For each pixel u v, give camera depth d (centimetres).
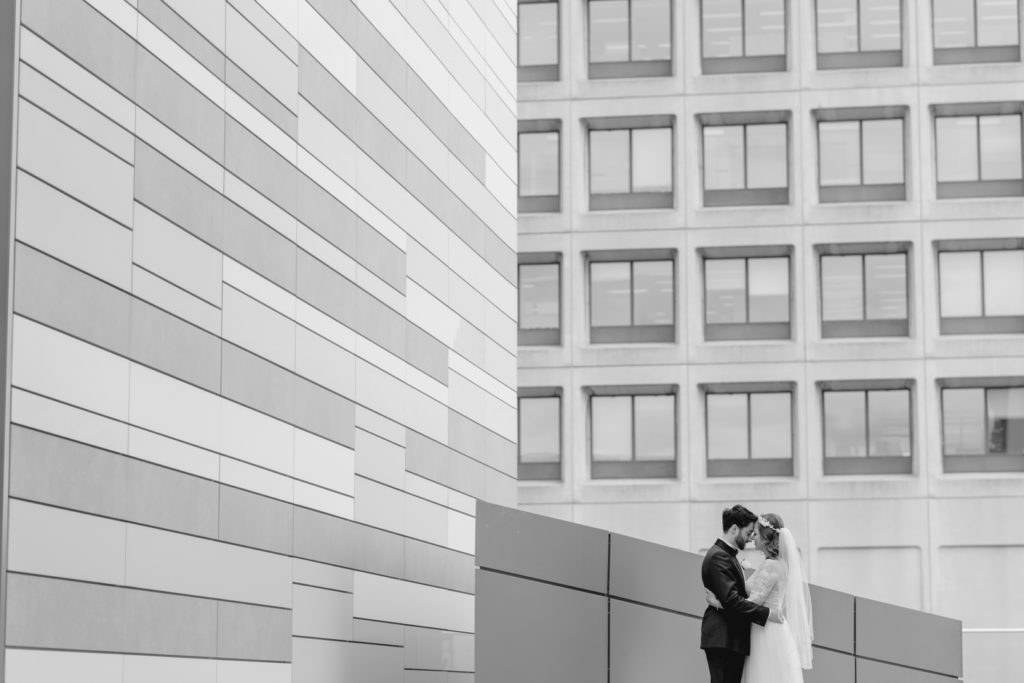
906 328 4662
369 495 1502
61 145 977
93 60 1020
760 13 4812
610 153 4831
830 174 4744
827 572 4544
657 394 4712
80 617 978
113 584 1020
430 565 1680
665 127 4812
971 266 4659
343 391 1441
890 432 4622
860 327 4681
